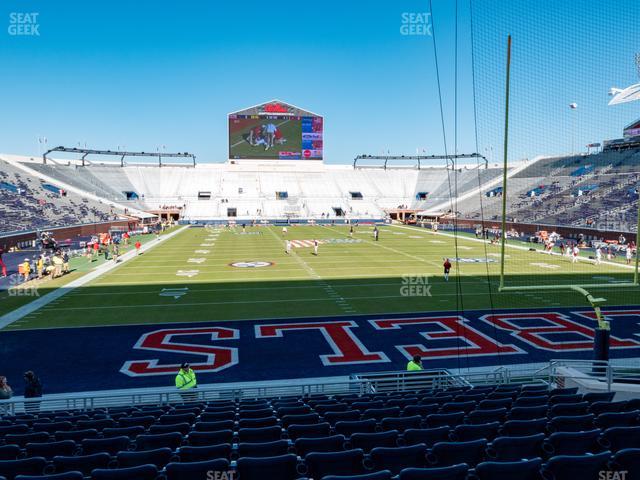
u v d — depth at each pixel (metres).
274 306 19.56
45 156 71.38
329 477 3.46
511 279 24.94
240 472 4.12
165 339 15.37
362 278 25.50
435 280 24.92
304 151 82.44
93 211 59.50
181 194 79.38
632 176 40.53
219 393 11.08
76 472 3.81
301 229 60.84
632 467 3.96
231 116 80.69
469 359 13.51
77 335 15.80
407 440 5.10
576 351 14.11
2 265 26.78
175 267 29.38
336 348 14.52
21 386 11.76
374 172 90.88
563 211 44.81
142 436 5.36
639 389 8.68
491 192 66.06
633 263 30.02
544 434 5.11
